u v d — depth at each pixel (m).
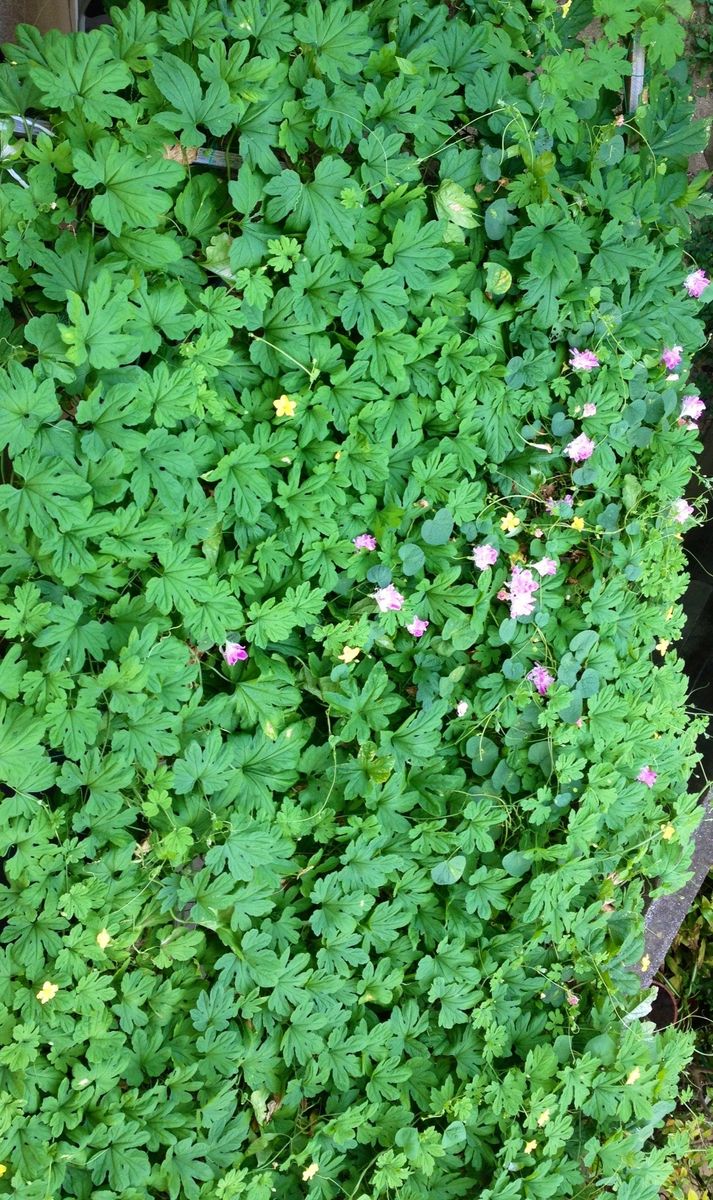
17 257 1.60
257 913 1.94
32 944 1.74
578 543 2.26
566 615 2.25
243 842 1.89
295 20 1.71
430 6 2.00
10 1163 1.73
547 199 1.94
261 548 1.87
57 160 1.60
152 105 1.68
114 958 1.85
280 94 1.76
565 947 2.34
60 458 1.60
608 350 2.15
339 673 1.97
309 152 1.88
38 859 1.72
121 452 1.63
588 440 2.13
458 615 2.06
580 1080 2.29
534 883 2.18
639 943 2.49
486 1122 2.22
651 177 2.17
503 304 2.04
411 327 1.99
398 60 1.79
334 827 2.02
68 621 1.66
